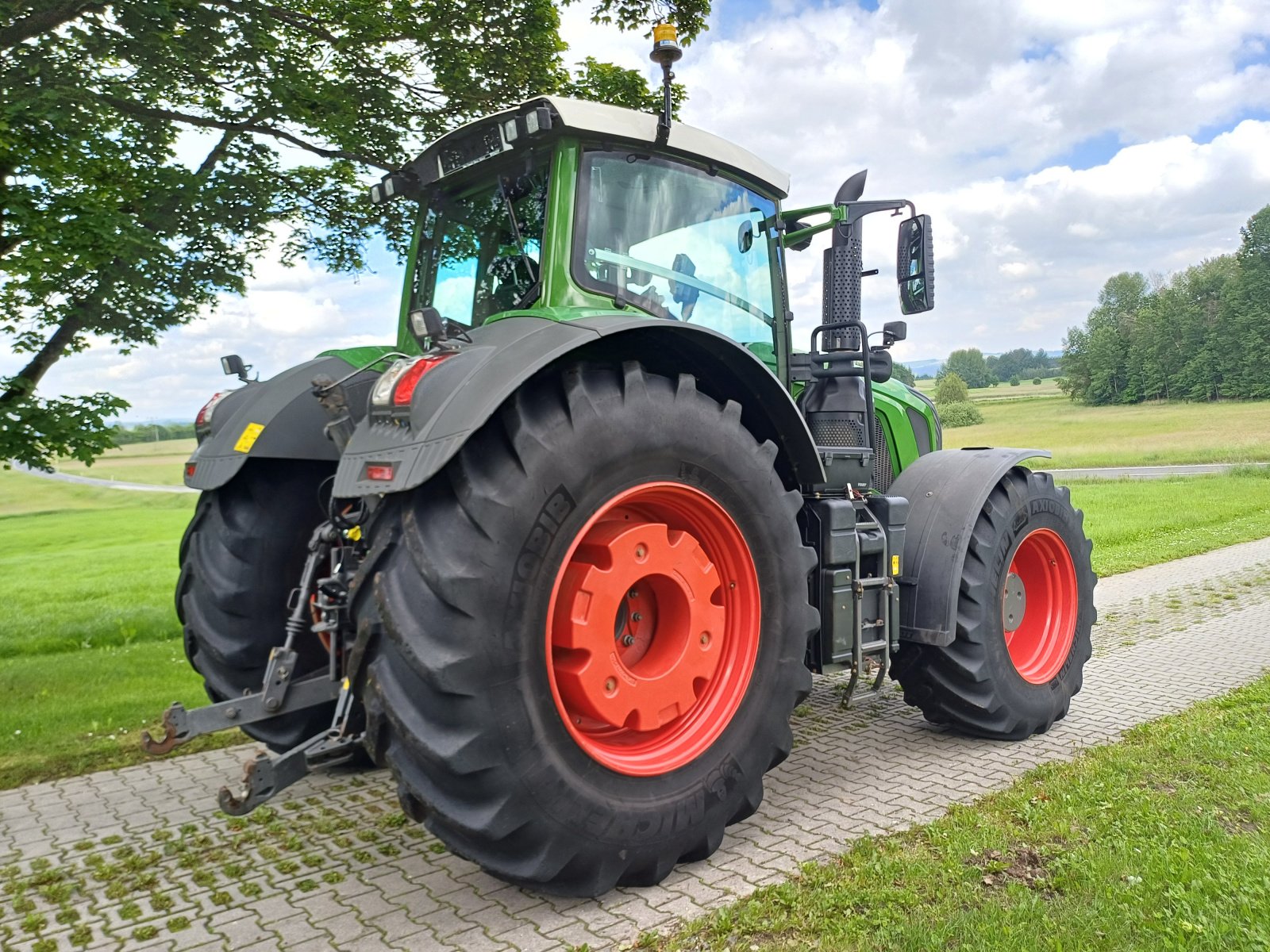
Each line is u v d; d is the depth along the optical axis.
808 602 3.36
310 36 6.88
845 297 4.17
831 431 4.07
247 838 3.27
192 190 6.31
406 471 2.41
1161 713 4.57
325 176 6.86
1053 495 4.47
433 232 3.88
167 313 6.64
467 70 7.27
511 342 2.66
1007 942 2.35
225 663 3.56
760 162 3.84
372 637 2.52
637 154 3.37
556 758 2.55
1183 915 2.47
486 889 2.84
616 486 2.72
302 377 3.78
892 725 4.55
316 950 2.48
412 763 2.49
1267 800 3.29
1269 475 24.55
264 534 3.60
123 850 3.18
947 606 3.90
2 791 3.80
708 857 2.98
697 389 3.27
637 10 7.78
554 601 2.60
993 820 3.21
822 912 2.58
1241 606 7.46
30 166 5.38
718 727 2.97
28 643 7.56
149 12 5.89
